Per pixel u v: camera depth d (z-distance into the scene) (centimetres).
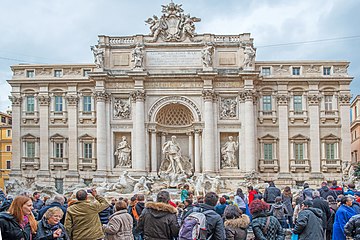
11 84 7375
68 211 1688
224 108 7125
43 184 7169
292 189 6219
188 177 7019
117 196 5797
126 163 7125
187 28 7194
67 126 7319
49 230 1457
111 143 7125
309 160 7206
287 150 7200
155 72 7162
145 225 1639
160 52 7212
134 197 2362
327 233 2527
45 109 7344
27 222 1408
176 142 7025
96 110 7200
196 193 6038
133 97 7100
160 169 7000
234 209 1675
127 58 7231
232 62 7188
